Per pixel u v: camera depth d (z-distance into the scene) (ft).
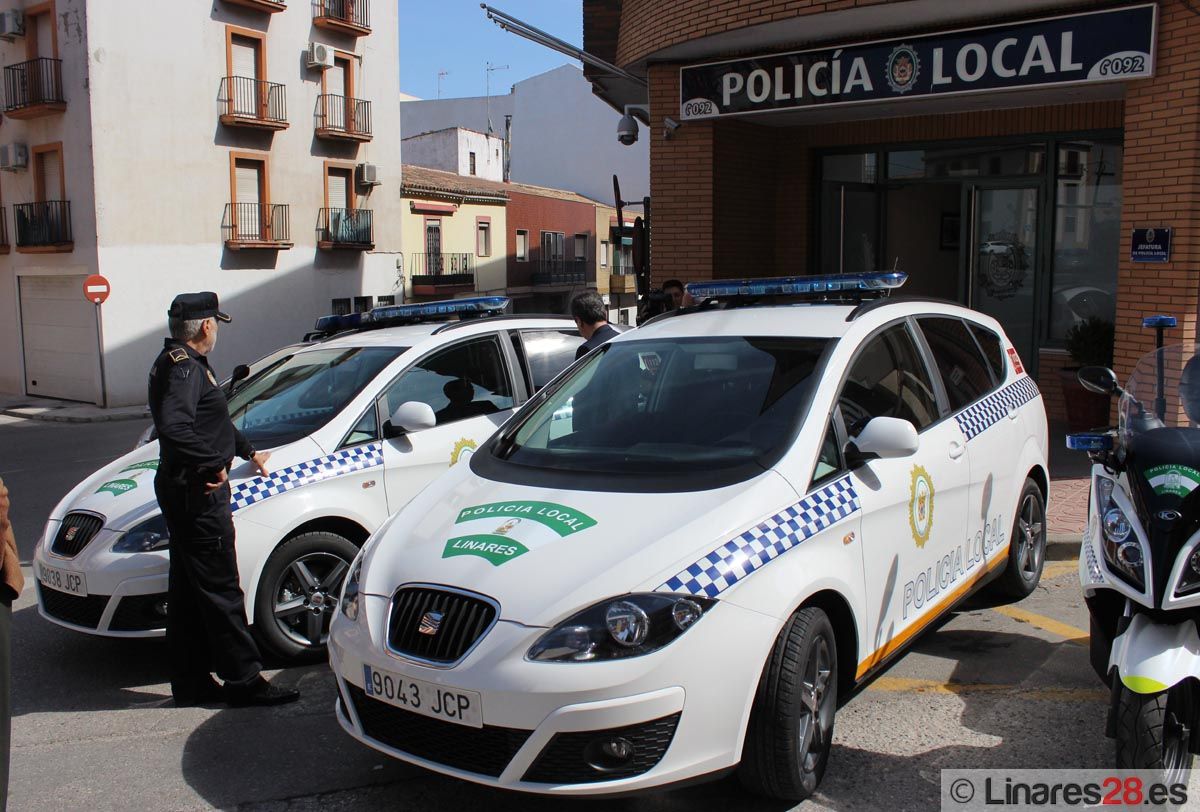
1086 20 28.30
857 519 12.60
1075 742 13.37
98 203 70.69
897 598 13.64
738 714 10.77
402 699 11.02
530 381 20.89
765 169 40.22
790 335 14.56
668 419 13.73
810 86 33.35
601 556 11.03
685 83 35.91
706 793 12.25
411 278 106.01
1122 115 34.14
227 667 15.07
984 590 19.40
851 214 40.60
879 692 15.07
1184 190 27.09
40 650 18.19
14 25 72.64
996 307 38.37
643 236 39.78
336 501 17.02
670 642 10.43
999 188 37.70
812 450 12.60
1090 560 12.14
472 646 10.67
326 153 89.10
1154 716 10.47
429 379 19.19
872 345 14.65
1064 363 36.63
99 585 15.89
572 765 10.30
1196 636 10.93
